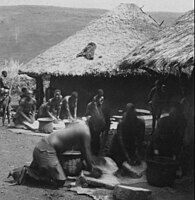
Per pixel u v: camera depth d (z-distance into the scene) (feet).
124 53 67.46
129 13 79.92
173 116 25.09
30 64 76.23
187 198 20.61
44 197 21.79
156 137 25.53
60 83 72.02
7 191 22.77
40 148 24.06
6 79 90.53
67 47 75.72
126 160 26.40
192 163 23.65
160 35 29.14
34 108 53.88
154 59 24.12
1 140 42.27
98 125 26.68
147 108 61.21
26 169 24.64
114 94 64.95
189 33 25.58
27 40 174.91
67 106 57.72
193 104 24.53
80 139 24.30
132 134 26.78
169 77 33.58
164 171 22.43
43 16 224.74
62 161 24.94
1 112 57.41
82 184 23.75
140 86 62.59
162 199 20.53
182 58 21.68
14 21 209.77
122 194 20.70
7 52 155.43
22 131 48.78
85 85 68.18
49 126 48.26
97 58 67.31
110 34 74.64
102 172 25.16
